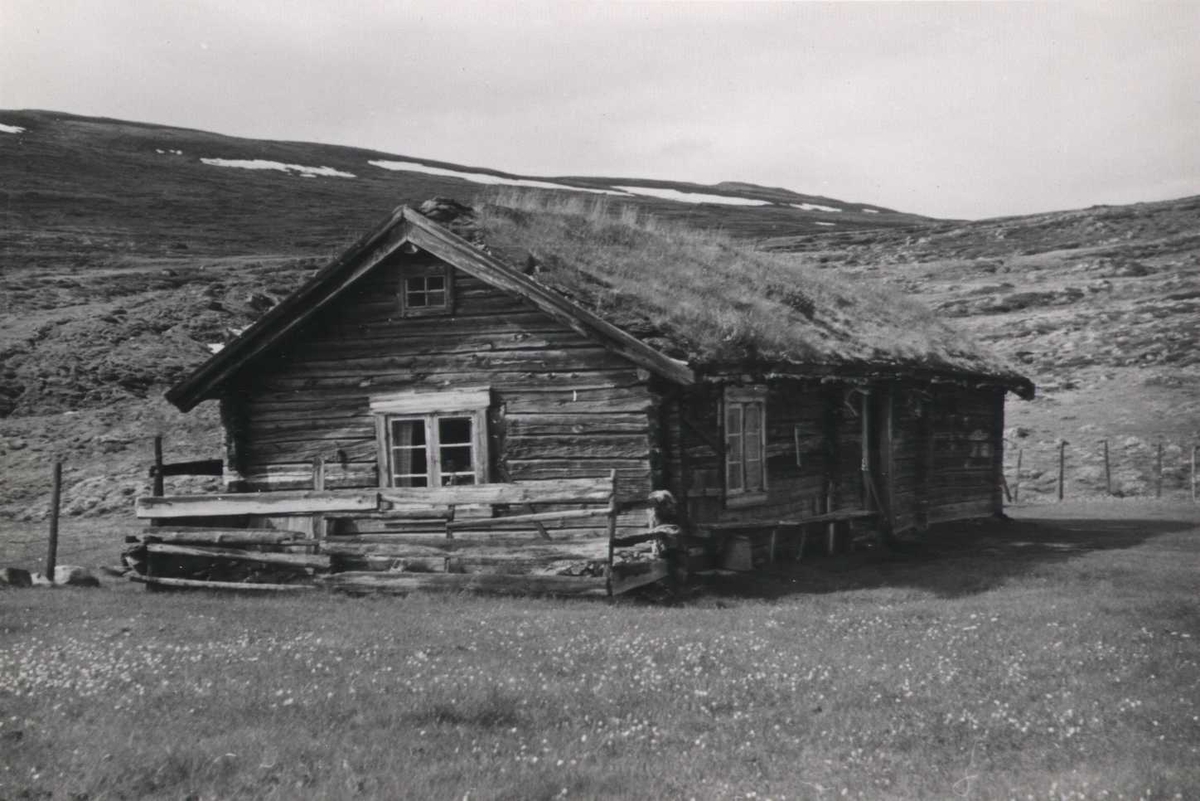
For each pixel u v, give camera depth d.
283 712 9.63
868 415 24.95
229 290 65.19
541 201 25.52
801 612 15.23
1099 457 39.66
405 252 19.75
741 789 7.77
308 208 119.06
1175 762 8.21
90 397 44.47
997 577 19.02
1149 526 27.48
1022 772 8.10
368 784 7.82
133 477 34.78
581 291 19.28
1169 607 15.26
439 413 19.62
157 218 104.44
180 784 7.96
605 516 16.09
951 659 11.82
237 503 17.70
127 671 11.03
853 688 10.55
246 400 20.89
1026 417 45.66
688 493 19.14
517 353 19.30
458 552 16.64
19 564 22.45
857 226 141.75
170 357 50.41
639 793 7.68
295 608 15.62
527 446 19.11
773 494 21.64
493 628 13.62
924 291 75.06
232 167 143.12
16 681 10.71
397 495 16.94
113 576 20.02
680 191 187.25
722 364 18.34
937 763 8.36
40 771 8.20
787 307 24.02
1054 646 12.47
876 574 19.92
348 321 20.38
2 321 53.94
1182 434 41.41
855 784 7.85
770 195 192.88
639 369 18.23
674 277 22.38
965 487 29.12
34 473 35.59
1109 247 88.19
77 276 68.06
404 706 9.73
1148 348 53.66
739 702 10.09
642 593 16.92
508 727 9.34
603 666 11.38
